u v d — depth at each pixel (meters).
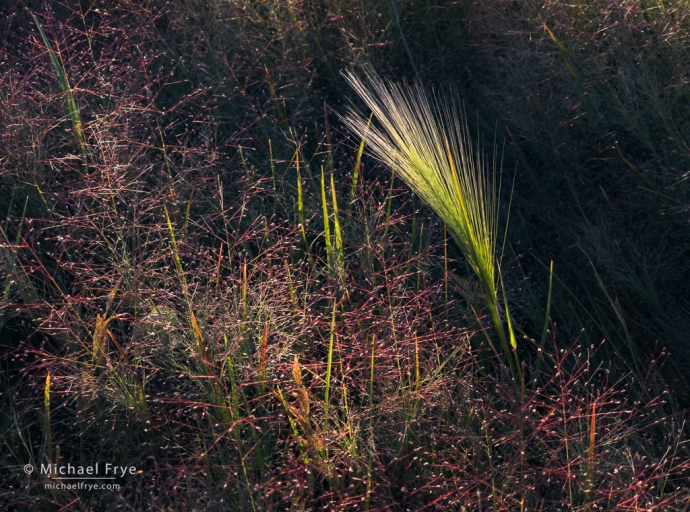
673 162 2.94
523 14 3.48
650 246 2.89
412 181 2.19
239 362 2.15
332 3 3.58
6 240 2.39
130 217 2.59
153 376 2.25
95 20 3.55
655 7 3.16
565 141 3.15
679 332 2.58
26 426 2.14
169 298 2.27
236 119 3.24
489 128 3.36
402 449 2.11
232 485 1.98
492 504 2.02
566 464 2.12
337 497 2.01
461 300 2.58
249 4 3.49
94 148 2.68
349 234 2.71
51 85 2.96
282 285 2.28
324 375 2.25
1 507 2.00
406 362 2.23
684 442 2.25
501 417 2.18
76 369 2.12
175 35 3.45
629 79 3.04
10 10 3.49
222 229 2.69
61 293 2.28
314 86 3.53
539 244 3.01
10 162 2.65
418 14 3.77
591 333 2.66
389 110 2.20
